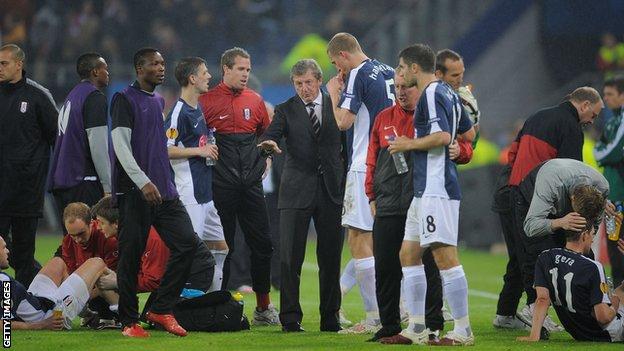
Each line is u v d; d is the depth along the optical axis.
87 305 31.77
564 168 29.91
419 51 27.73
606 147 39.69
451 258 27.28
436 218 26.89
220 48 95.19
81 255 32.09
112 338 28.78
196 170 34.06
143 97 29.45
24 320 30.58
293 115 31.98
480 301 44.31
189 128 33.88
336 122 31.94
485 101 89.69
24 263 35.38
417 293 27.73
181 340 28.72
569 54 89.94
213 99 34.88
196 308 31.31
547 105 87.56
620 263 38.91
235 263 46.62
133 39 91.31
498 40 91.00
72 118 34.09
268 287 34.78
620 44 88.50
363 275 31.64
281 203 31.98
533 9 90.50
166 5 93.69
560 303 29.22
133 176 28.59
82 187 34.34
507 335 31.70
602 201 29.03
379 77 31.48
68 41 89.94
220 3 96.50
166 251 31.89
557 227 29.23
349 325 34.34
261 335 30.48
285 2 103.00
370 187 29.20
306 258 67.75
